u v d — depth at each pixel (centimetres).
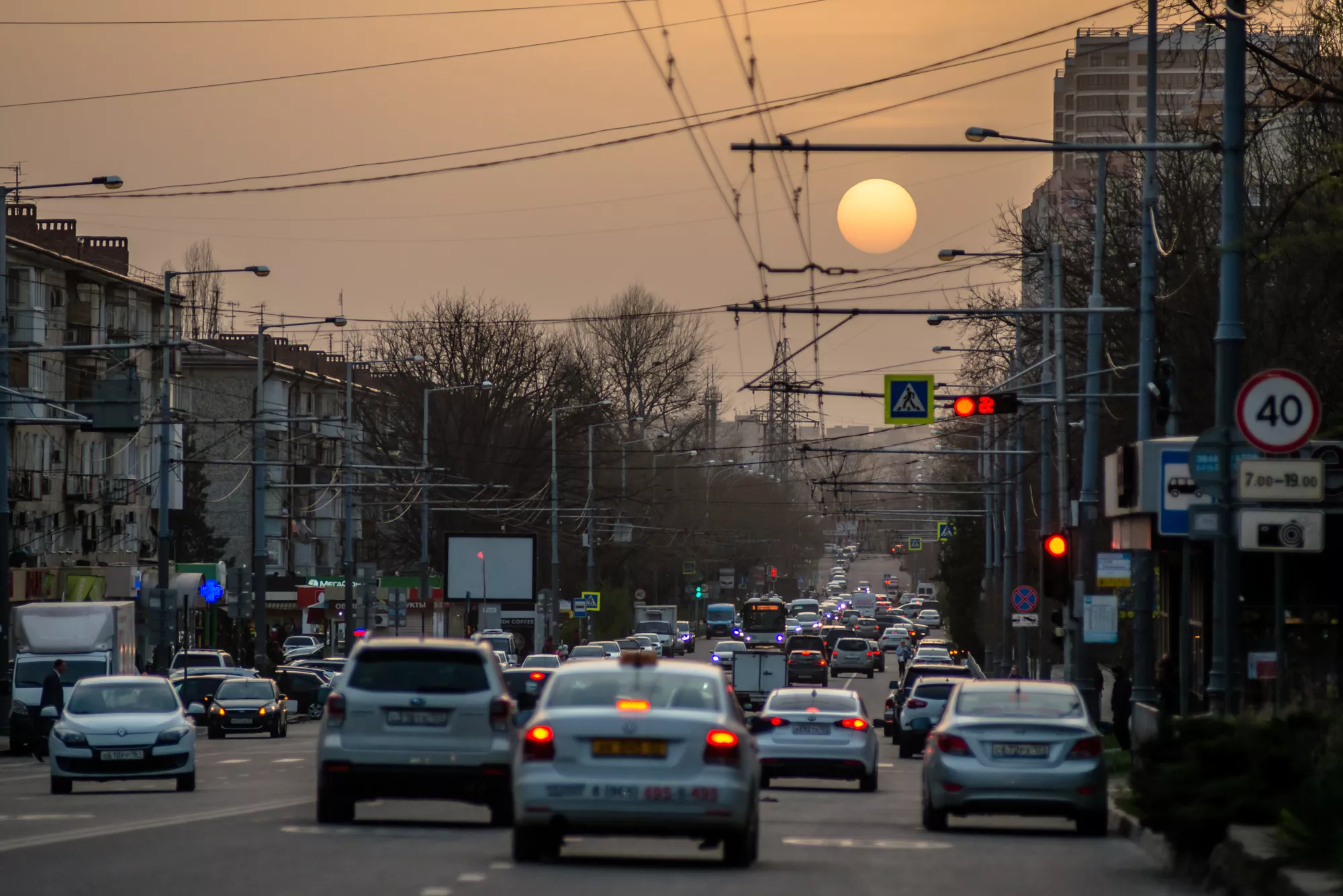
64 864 4556
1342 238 6362
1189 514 7194
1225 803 4906
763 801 9125
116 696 9081
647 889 4234
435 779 6109
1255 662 9506
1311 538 5741
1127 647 17500
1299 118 7888
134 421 13350
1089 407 12438
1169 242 15462
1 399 13862
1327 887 3809
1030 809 6388
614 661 5084
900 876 4797
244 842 5275
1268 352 13525
